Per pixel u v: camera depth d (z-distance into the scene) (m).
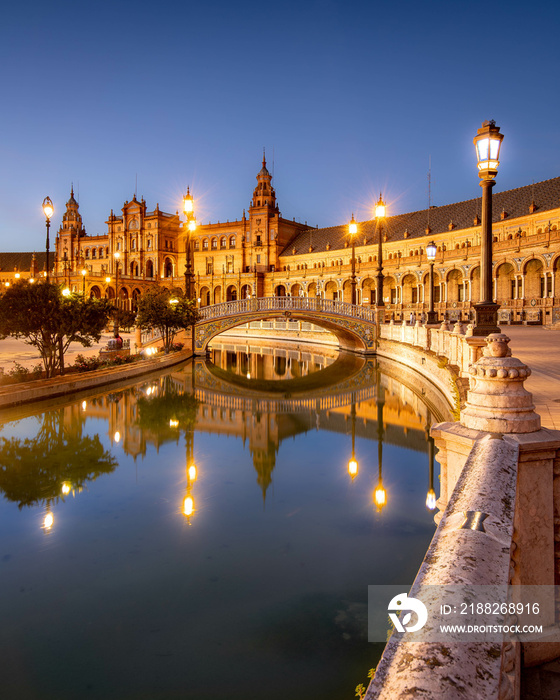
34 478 12.41
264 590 7.37
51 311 21.61
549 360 18.86
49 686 5.48
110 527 9.64
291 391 26.09
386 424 18.11
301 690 5.38
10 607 7.05
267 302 40.94
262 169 104.12
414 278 74.75
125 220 109.62
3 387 19.84
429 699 1.38
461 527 2.43
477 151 9.26
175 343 41.00
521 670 3.60
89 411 20.02
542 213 59.72
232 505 10.66
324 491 11.41
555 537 3.77
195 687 5.45
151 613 6.83
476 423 3.98
